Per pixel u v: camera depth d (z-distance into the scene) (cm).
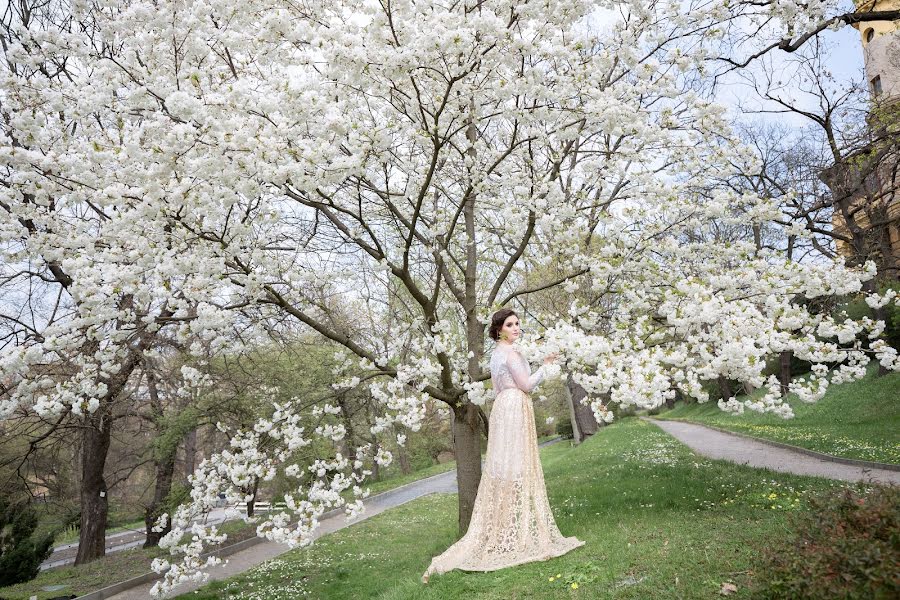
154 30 608
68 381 567
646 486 865
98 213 716
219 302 648
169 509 1316
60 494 1647
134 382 1094
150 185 500
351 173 504
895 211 1544
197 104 454
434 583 460
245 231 546
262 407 1345
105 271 528
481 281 1108
